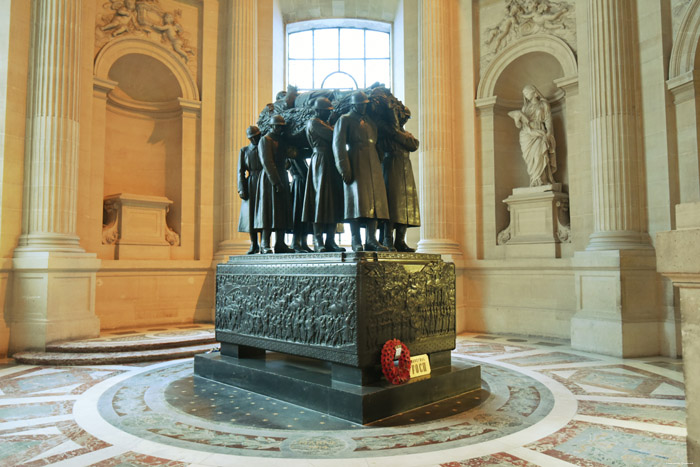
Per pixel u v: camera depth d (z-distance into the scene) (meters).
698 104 8.02
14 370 7.27
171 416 4.83
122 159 11.69
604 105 8.84
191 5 12.27
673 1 8.44
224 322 6.64
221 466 3.62
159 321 11.30
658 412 4.94
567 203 10.63
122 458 3.79
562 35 10.40
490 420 4.64
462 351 8.63
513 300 10.80
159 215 11.68
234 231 11.97
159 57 11.65
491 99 11.41
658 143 8.44
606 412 4.93
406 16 13.52
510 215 11.25
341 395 4.70
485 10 11.74
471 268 11.38
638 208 8.64
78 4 9.37
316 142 5.83
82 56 10.15
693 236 2.14
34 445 4.10
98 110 10.71
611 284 8.34
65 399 5.58
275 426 4.48
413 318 5.39
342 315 4.97
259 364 6.02
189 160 12.05
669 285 8.20
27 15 9.00
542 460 3.71
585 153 9.77
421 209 11.89
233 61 12.24
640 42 8.77
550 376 6.55
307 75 15.32
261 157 6.21
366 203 5.34
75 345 8.22
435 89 11.70
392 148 5.89
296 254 5.66
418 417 4.71
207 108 12.23
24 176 8.82
